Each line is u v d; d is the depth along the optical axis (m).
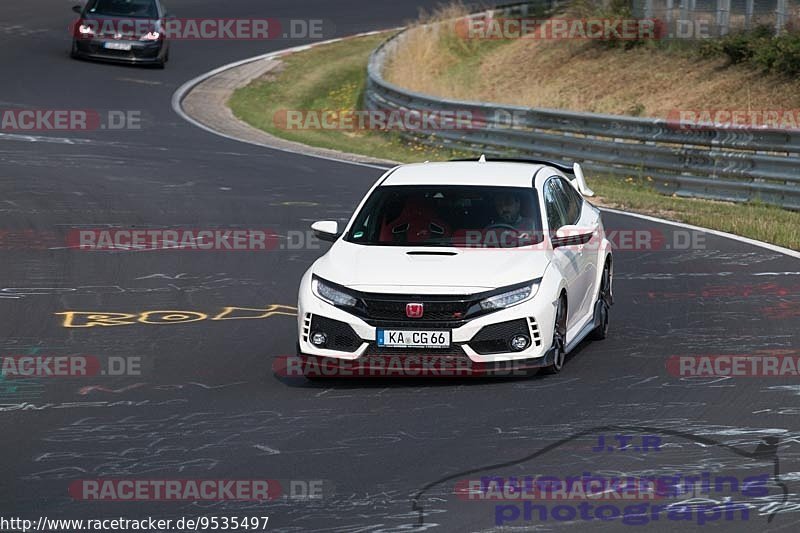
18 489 23.67
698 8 109.25
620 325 39.47
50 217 59.34
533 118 82.06
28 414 29.41
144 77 117.00
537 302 31.67
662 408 29.16
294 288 45.66
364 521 21.61
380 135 101.38
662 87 104.19
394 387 31.94
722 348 35.72
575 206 38.84
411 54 128.12
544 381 32.12
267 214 61.62
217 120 103.56
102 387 32.03
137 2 122.69
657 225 59.88
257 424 28.28
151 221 59.12
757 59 98.88
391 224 34.66
